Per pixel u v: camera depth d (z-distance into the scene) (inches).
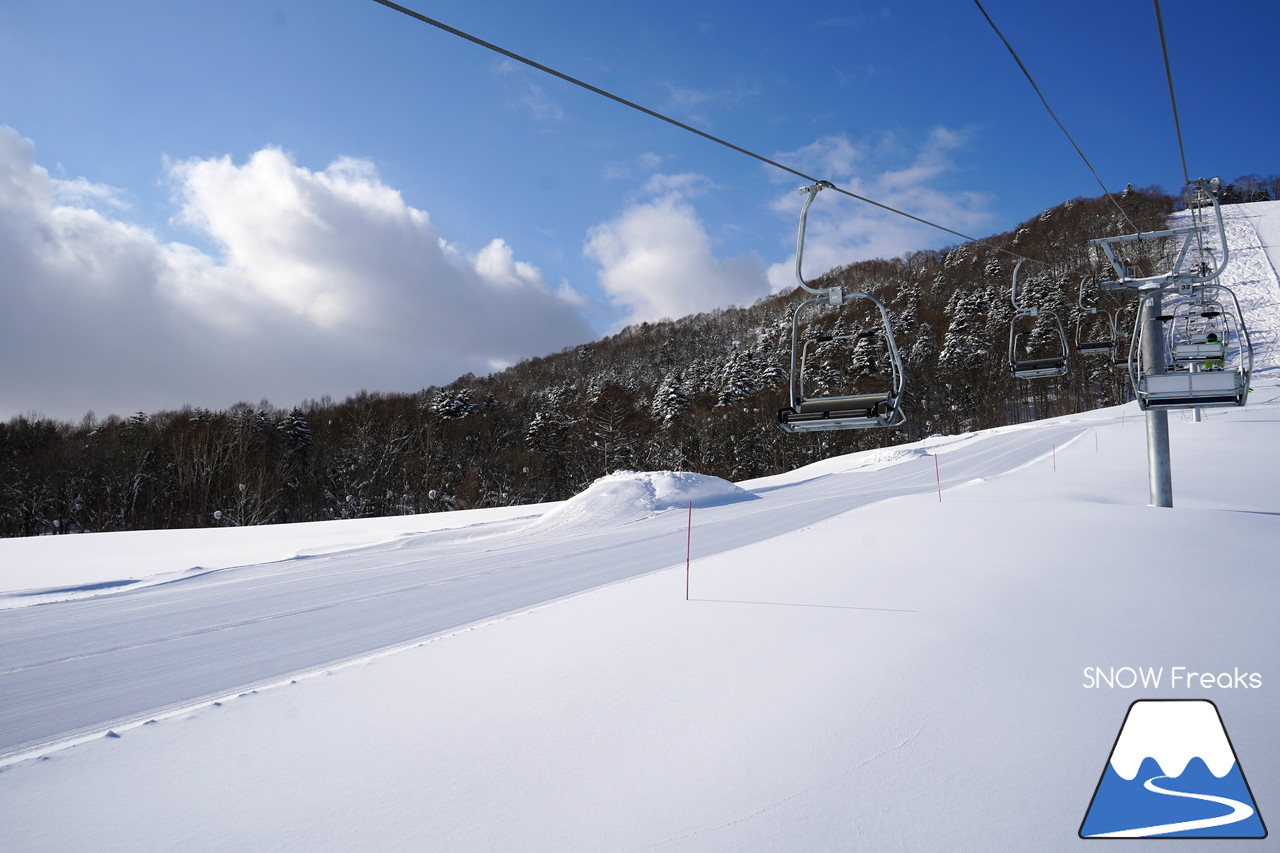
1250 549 459.5
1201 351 601.6
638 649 340.5
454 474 2556.6
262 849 192.9
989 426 3034.0
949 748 221.8
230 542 973.8
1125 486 922.1
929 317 4099.4
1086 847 171.8
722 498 1122.0
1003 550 488.4
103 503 2199.8
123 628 477.1
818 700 262.2
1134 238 557.9
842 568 480.1
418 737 259.0
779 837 182.7
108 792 231.3
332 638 428.8
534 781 220.5
